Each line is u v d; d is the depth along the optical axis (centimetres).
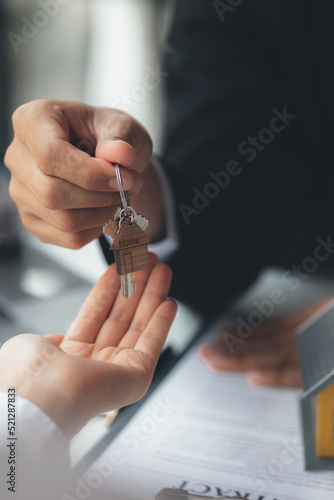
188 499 48
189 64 124
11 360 48
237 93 121
